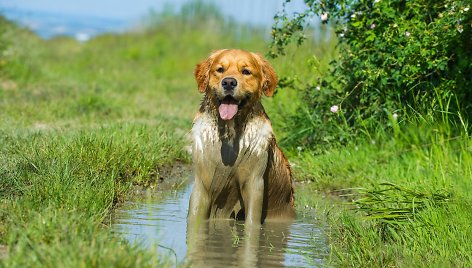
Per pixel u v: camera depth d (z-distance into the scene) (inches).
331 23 428.5
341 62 369.7
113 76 919.0
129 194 313.4
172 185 343.0
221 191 271.3
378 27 353.1
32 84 706.2
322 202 324.2
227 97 259.9
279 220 286.2
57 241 188.9
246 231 263.0
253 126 266.4
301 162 377.7
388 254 221.8
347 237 243.8
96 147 327.9
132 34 1573.6
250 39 1203.9
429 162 324.8
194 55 1155.9
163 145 382.6
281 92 448.8
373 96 364.2
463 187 267.9
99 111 546.6
